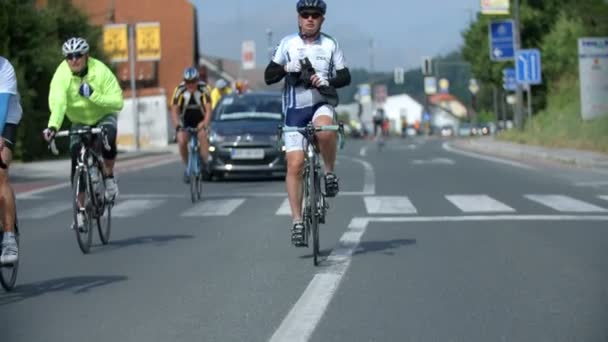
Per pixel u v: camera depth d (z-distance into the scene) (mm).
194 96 20266
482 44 72188
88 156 12938
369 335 7895
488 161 34375
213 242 13609
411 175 26719
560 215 16109
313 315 8625
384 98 135500
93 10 83375
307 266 11312
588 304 8992
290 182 11297
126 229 15383
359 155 42312
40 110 41875
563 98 54031
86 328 8344
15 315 8930
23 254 12773
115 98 12797
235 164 25125
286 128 11281
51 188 24297
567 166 29984
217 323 8430
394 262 11492
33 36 39906
